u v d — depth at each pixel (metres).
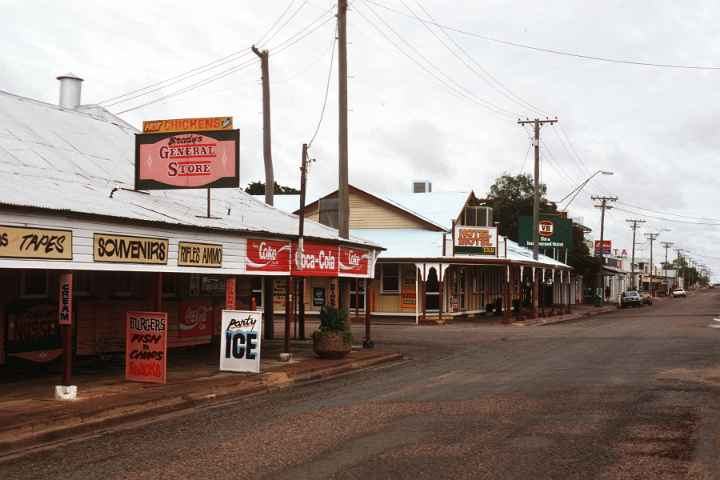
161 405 11.55
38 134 17.28
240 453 8.34
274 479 7.18
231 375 14.85
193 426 10.18
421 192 49.78
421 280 35.81
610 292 90.00
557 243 53.09
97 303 16.91
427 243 38.62
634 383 13.91
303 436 9.24
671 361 17.80
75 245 11.18
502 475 7.27
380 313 39.31
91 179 15.53
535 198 41.31
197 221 14.51
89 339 16.66
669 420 10.12
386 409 11.22
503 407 11.26
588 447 8.48
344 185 21.25
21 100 19.38
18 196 10.80
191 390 12.61
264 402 12.34
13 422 9.55
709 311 52.47
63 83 23.67
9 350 14.77
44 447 8.99
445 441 8.83
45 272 15.66
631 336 26.77
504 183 63.75
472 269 43.25
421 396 12.57
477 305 43.94
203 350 20.08
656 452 8.23
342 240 19.75
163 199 16.66
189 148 15.66
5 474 7.62
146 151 15.85
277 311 41.09
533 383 14.07
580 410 10.95
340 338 18.09
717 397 12.16
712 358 18.39
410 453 8.22
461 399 12.13
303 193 17.45
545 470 7.46
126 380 13.73
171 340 19.47
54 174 14.56
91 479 7.32
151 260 12.77
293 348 21.22
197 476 7.35
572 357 19.17
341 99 21.42
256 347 15.16
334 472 7.42
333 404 11.87
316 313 39.84
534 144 41.25
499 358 19.45
